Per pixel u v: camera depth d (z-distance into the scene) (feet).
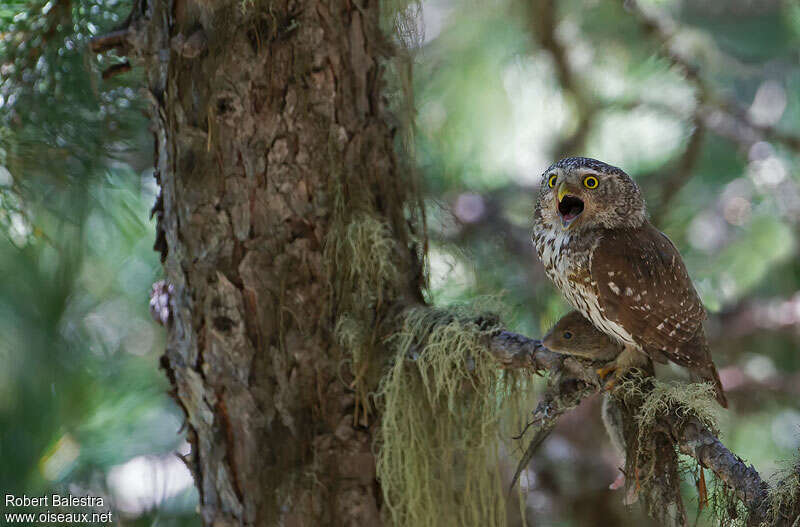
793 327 35.04
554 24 33.12
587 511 34.24
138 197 30.83
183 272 19.80
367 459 20.20
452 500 20.36
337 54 19.89
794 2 39.47
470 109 35.01
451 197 32.96
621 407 19.40
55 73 23.61
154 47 19.69
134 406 32.30
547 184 23.31
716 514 17.97
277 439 19.66
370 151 20.47
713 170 37.60
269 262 19.56
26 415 30.12
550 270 23.50
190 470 20.59
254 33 19.22
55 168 24.75
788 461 17.37
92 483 30.12
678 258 22.36
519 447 20.18
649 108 35.06
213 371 19.69
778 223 33.22
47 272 29.89
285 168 19.56
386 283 20.39
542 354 19.34
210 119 19.26
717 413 18.44
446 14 35.58
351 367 19.99
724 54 35.78
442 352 19.22
